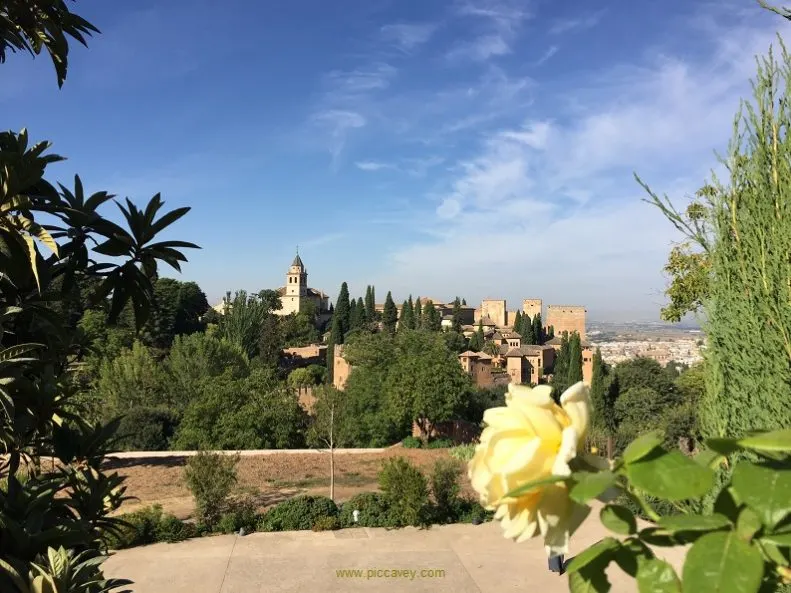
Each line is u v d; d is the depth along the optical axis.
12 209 2.32
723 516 0.74
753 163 2.65
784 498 0.66
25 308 2.59
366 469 22.48
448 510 14.42
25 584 2.38
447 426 30.12
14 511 2.69
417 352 38.25
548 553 0.84
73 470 3.11
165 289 57.06
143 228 2.77
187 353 36.25
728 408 2.76
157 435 26.58
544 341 86.25
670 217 3.06
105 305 3.31
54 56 3.16
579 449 0.84
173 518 13.42
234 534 13.58
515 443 0.84
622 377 37.88
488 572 10.90
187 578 10.72
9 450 2.75
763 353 2.56
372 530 13.84
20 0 2.88
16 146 2.60
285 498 17.61
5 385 2.58
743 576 0.66
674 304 10.21
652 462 0.74
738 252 2.70
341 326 73.44
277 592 10.01
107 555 2.80
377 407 30.81
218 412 27.27
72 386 3.07
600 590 0.87
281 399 28.50
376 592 10.00
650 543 0.82
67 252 2.68
